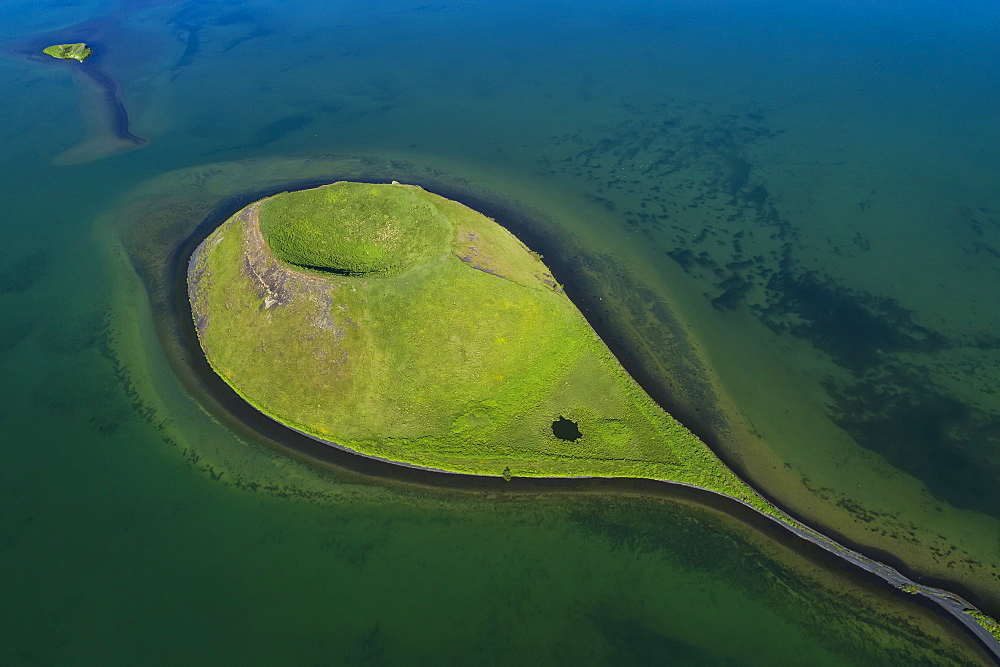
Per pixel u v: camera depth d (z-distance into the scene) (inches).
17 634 1019.3
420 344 1358.3
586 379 1396.4
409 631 1031.0
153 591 1074.7
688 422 1378.0
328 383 1330.0
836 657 1031.0
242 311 1439.5
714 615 1075.3
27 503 1204.5
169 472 1258.0
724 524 1195.9
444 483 1237.1
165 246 1839.3
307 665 986.7
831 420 1396.4
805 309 1656.0
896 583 1124.5
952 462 1315.2
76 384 1424.7
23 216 1983.3
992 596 1114.1
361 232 1581.0
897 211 2004.2
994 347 1550.2
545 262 1790.1
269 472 1256.2
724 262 1813.5
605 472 1252.5
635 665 1002.7
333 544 1149.7
